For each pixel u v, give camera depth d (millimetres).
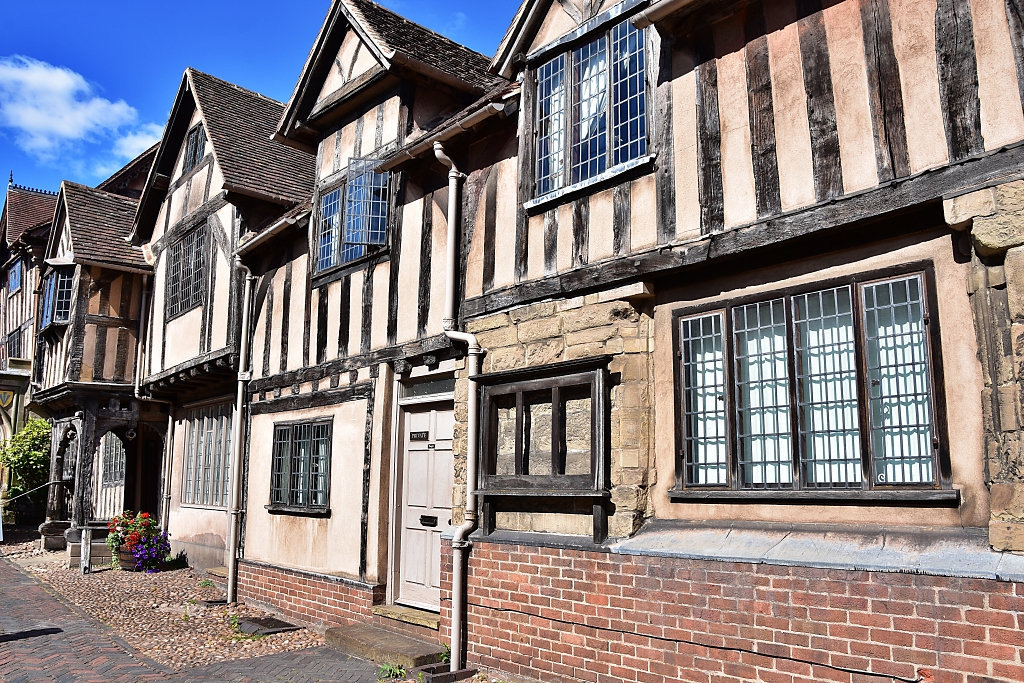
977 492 4129
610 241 6023
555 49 6680
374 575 8195
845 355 4785
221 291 12008
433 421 8055
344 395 9039
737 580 4820
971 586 3904
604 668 5516
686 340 5605
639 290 5719
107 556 14289
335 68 9859
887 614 4172
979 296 4168
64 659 7438
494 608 6426
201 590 11602
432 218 8125
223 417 13055
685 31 5684
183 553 14047
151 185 14680
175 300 13797
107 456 18359
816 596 4453
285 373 10273
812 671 4426
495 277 7094
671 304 5730
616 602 5488
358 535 8508
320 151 10242
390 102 9062
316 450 9477
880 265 4660
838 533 4586
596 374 5848
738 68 5367
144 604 10523
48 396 16156
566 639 5805
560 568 5918
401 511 8383
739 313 5344
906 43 4570
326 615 8727
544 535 6195
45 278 17672
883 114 4609
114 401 15227
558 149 6598
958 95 4312
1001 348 4035
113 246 15891
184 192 13844
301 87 10047
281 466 10141
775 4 5223
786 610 4570
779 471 5008
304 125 10219
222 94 13938
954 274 4352
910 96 4512
